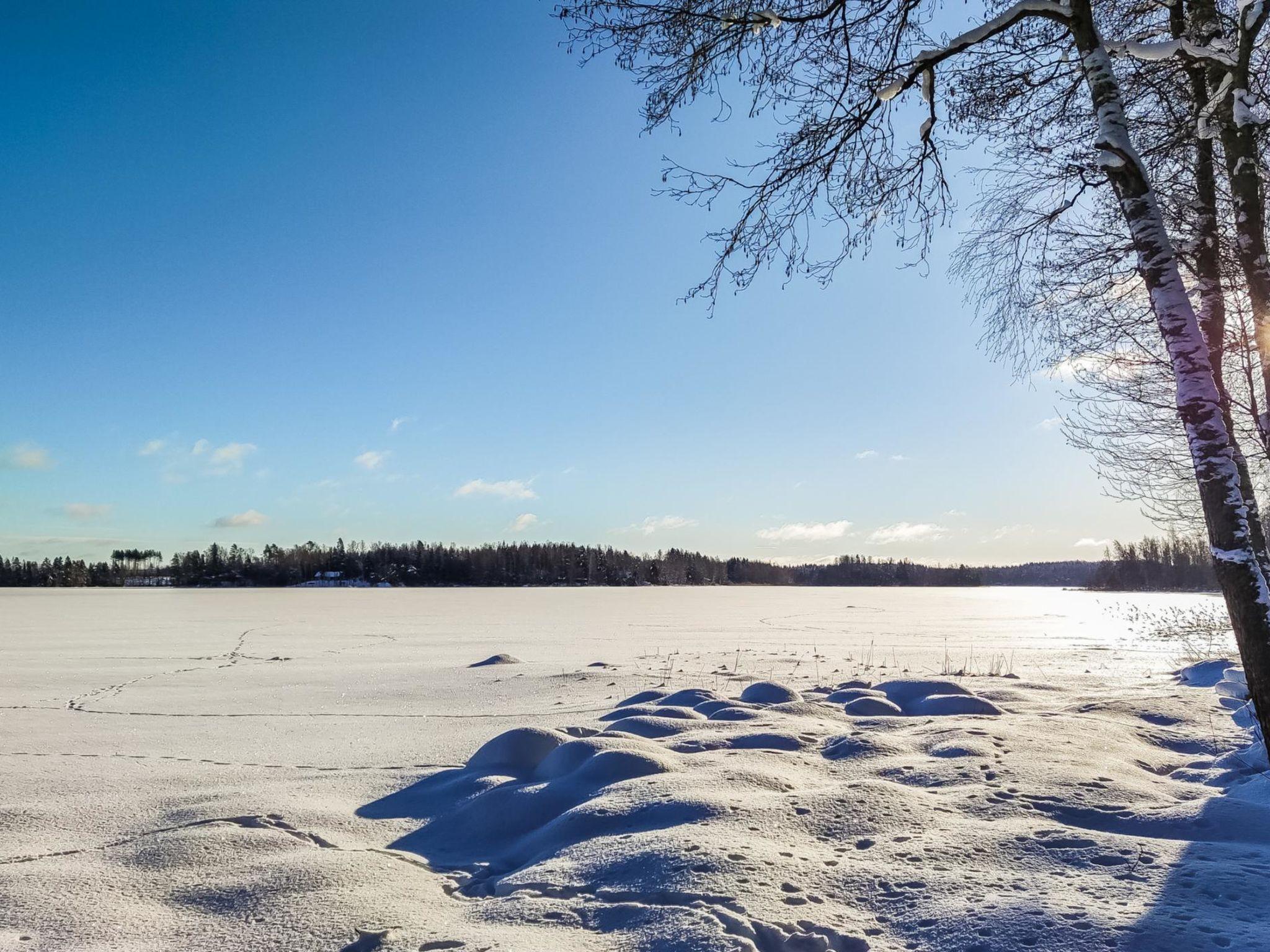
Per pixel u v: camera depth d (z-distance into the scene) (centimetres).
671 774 475
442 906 329
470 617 3634
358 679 1245
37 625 3012
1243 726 609
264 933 303
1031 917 277
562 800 453
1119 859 328
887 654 1698
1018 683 938
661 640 2236
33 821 464
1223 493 391
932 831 370
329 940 294
